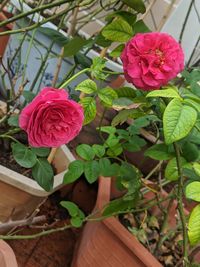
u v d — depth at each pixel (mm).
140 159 623
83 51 592
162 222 520
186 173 391
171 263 478
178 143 389
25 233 542
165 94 311
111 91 391
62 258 548
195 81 420
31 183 458
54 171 520
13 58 539
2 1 543
